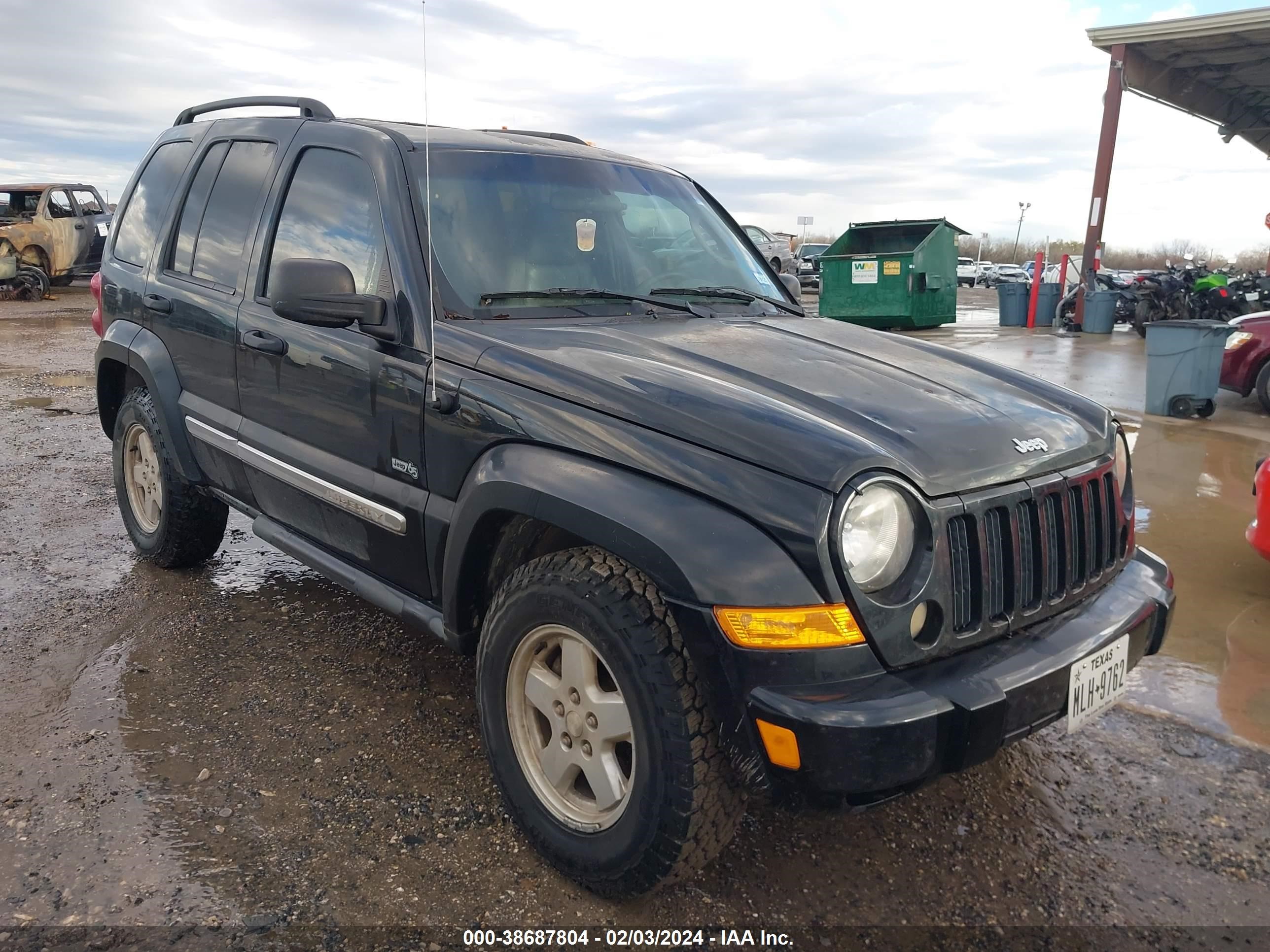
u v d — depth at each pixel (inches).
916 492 82.5
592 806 94.0
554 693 93.8
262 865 96.2
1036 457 93.4
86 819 102.3
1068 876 99.0
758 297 139.3
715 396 89.1
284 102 145.6
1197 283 567.8
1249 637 155.2
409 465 109.1
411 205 114.6
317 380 121.1
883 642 79.5
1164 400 336.2
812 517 77.7
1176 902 95.5
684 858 84.9
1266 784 115.9
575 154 139.4
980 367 119.5
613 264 128.0
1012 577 88.7
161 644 145.9
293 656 142.8
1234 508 223.6
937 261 620.1
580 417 91.6
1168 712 132.4
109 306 174.1
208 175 154.9
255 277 136.5
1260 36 514.0
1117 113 565.0
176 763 113.7
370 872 95.7
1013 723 82.4
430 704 129.7
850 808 81.5
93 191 812.0
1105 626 93.4
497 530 100.5
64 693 129.8
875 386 100.5
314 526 129.6
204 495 164.1
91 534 195.8
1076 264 763.4
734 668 78.3
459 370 102.3
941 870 99.3
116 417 186.4
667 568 80.4
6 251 735.7
